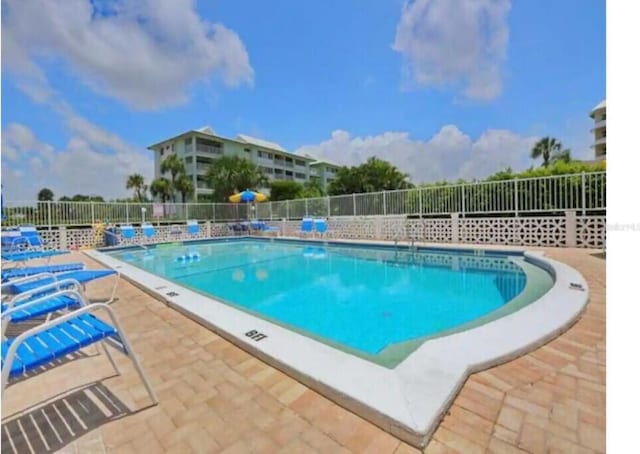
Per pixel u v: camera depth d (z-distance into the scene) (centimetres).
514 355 245
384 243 1092
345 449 162
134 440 171
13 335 305
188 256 1070
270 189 3628
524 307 347
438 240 1077
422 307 497
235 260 981
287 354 250
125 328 337
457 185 1040
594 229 816
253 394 211
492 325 295
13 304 241
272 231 1627
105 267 713
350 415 188
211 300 416
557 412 182
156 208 1480
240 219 1775
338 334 399
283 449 163
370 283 656
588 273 520
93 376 238
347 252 1068
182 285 509
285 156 5172
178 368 248
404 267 802
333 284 654
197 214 1612
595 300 382
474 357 235
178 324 348
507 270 709
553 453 153
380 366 227
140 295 477
